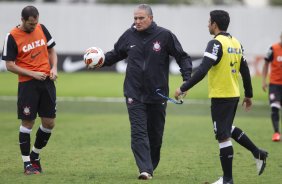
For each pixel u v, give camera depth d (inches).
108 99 3284.9
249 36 5378.9
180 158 1456.7
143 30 1196.5
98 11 5403.5
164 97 1194.0
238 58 1095.6
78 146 1635.1
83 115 2534.5
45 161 1398.9
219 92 1077.1
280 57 1882.4
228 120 1084.5
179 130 2036.2
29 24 1194.0
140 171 1171.3
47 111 1237.7
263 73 1941.4
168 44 1203.2
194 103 3142.2
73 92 3612.2
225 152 1087.6
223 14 1095.6
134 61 1204.5
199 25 5364.2
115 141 1738.4
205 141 1763.0
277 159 1449.3
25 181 1147.9
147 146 1183.6
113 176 1210.0
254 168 1323.8
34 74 1198.3
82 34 5413.4
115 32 5423.2
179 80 4407.0
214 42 1066.7
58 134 1884.8
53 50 1272.1
